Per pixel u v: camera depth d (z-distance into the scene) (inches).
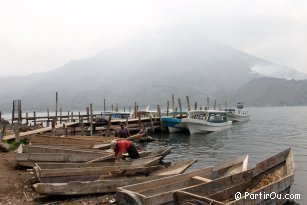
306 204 469.4
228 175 474.0
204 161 855.7
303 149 1044.5
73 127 1288.1
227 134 1546.5
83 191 448.5
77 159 658.8
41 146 705.6
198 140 1332.4
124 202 365.7
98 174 510.0
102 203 424.8
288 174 474.6
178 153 1006.4
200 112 1658.5
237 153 986.7
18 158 625.9
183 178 456.8
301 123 2336.4
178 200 344.5
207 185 404.2
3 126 1096.2
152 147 1140.5
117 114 1913.1
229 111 2613.2
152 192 403.5
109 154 670.5
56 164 544.4
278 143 1212.5
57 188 433.7
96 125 1370.6
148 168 535.5
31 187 502.3
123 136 967.6
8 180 538.3
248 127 1961.1
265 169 519.2
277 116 3607.3
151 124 1533.0
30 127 1416.1
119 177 501.7
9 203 426.9
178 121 1526.8
